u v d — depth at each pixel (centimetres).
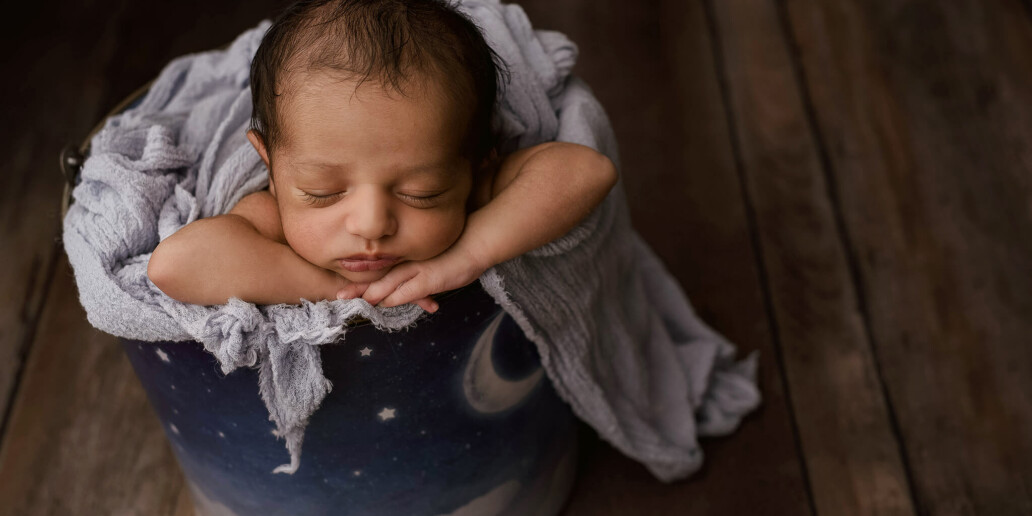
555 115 106
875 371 143
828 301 153
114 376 142
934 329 148
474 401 97
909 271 156
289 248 86
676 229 165
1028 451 133
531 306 93
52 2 195
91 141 100
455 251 84
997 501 128
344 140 75
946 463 132
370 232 77
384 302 82
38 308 149
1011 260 157
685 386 131
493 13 104
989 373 142
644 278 142
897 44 196
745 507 128
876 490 129
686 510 128
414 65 76
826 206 167
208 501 112
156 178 93
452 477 103
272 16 198
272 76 78
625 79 192
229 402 90
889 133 179
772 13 206
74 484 130
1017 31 195
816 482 131
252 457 97
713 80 192
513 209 87
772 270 158
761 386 142
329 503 101
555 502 124
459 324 88
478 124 82
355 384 87
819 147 177
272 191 95
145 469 132
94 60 185
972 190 168
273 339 80
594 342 108
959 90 185
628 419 122
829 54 196
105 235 87
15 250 156
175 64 113
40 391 140
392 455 97
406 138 75
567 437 119
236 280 81
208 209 95
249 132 87
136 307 82
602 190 92
